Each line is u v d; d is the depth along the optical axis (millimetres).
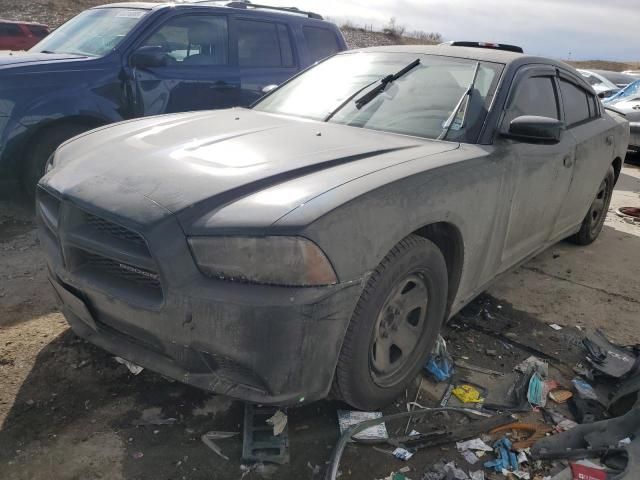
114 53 4938
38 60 4672
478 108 2996
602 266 4641
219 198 1986
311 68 3869
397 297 2395
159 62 5082
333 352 2021
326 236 1896
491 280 3250
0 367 2629
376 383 2385
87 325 2408
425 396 2668
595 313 3742
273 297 1846
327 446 2277
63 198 2211
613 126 4578
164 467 2121
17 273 3680
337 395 2293
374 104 3150
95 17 5652
